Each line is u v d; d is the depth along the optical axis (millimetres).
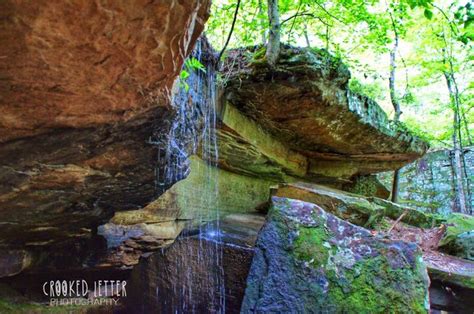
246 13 5070
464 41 3631
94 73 1249
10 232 2104
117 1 1020
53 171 1730
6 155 1519
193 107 3010
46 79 1213
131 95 1435
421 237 6012
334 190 6348
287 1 4984
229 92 4074
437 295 4527
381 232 5703
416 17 7477
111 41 1143
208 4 1346
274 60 3643
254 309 3258
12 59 1101
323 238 3629
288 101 4180
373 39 6133
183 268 3912
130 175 2090
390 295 3369
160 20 1126
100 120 1515
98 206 2332
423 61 9320
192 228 4289
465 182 10562
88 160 1777
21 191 1747
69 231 2469
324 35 6105
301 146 6266
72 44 1107
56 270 2721
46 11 979
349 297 3322
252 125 4836
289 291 3314
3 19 965
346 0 5371
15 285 2752
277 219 3736
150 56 1264
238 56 3844
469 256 5457
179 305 3836
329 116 4734
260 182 6367
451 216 7000
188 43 1369
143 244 3309
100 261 2939
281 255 3508
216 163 4828
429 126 12023
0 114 1302
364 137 5805
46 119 1407
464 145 11875
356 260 3531
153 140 1912
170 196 3625
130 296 3900
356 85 6402
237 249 3785
